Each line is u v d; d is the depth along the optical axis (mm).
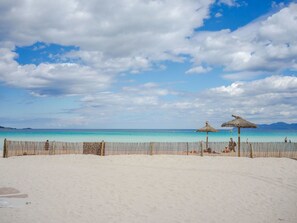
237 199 9148
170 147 21750
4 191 9398
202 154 20156
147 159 18156
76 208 7828
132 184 11102
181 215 7449
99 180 11742
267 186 11156
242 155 21078
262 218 7301
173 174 13484
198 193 9859
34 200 8492
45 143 20531
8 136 72688
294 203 8773
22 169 14008
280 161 17922
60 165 15750
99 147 19922
